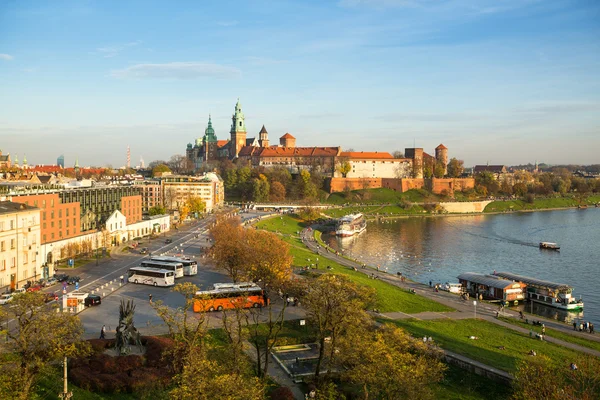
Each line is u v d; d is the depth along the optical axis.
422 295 152.12
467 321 123.62
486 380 84.75
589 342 113.69
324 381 76.62
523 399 68.75
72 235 182.88
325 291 78.38
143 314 110.31
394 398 65.31
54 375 69.56
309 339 97.38
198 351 74.44
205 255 178.12
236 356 76.31
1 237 130.75
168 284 137.00
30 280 141.00
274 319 108.25
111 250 194.12
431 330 109.19
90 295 117.12
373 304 118.12
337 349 81.25
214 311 114.19
